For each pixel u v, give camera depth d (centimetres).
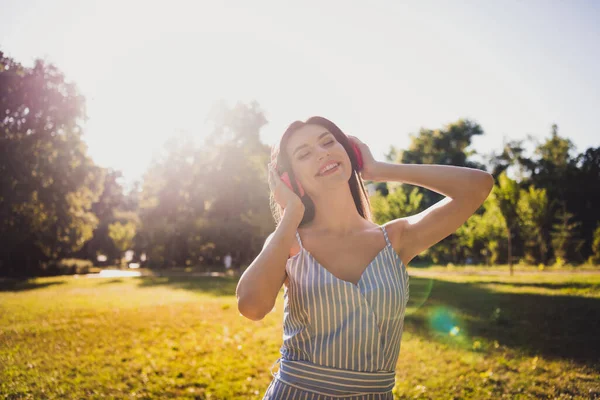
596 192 3641
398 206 2112
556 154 3978
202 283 2325
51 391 509
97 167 3153
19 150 2608
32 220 2864
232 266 4334
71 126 2744
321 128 200
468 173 196
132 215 6247
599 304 961
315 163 192
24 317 1104
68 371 590
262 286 169
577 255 2692
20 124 2617
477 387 497
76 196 3056
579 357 576
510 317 882
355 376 167
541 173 3956
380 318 172
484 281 1773
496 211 2203
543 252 2712
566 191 3731
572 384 479
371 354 169
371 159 209
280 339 770
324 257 186
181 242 4869
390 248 187
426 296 1318
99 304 1381
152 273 3906
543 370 537
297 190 198
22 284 2573
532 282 1611
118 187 6203
